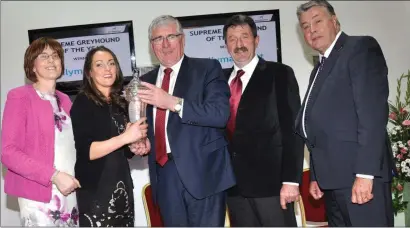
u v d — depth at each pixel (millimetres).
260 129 2230
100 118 2027
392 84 3502
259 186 2211
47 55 2152
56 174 1993
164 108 1961
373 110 1841
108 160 2029
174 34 2090
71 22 3645
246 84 2320
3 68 3666
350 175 1952
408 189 2727
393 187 2717
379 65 1896
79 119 2020
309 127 2049
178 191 2090
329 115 1982
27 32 3660
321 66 2066
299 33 3631
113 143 1942
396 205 2689
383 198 1935
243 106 2266
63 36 3598
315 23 2041
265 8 3615
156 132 2123
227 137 2301
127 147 2135
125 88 2064
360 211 1957
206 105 1991
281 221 2215
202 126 2066
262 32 3568
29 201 2104
